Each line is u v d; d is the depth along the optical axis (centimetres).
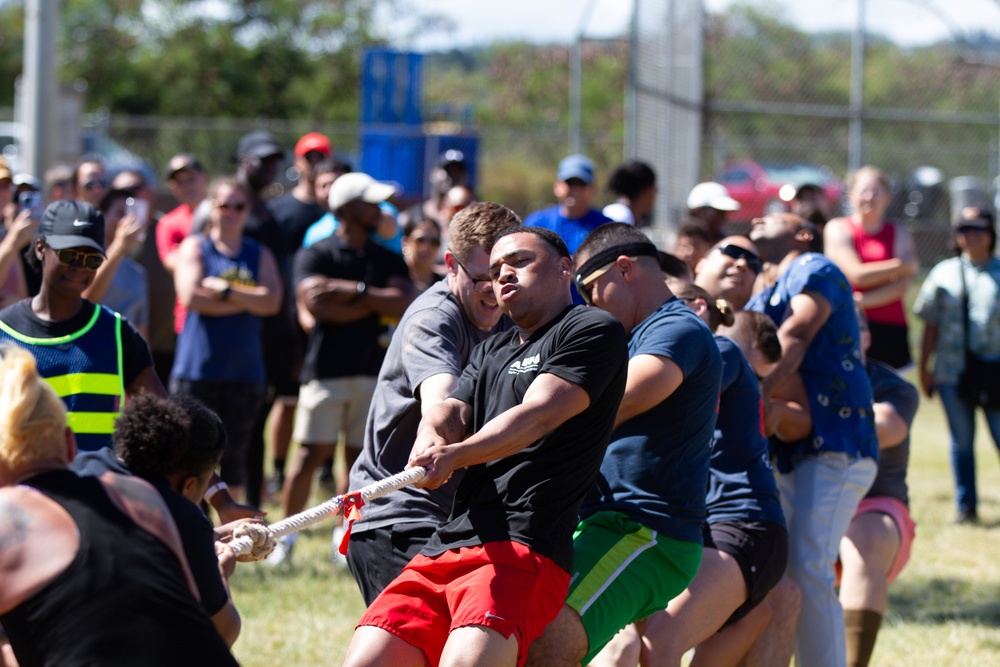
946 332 2055
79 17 7031
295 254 2023
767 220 1336
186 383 1680
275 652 1297
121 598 589
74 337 970
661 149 3028
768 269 1319
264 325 1936
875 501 1236
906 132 5119
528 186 6341
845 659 1113
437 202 2311
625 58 9344
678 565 877
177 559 625
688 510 888
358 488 923
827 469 1141
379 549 892
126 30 7131
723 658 1043
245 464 1764
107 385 973
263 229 1919
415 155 3722
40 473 626
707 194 1903
